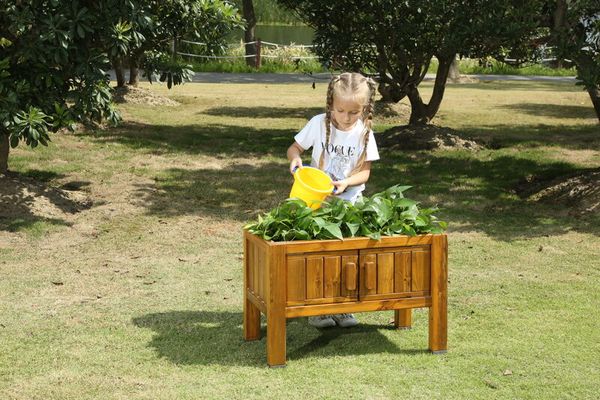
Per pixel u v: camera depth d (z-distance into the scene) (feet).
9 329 18.62
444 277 17.15
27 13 26.94
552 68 105.60
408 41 42.73
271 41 137.39
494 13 35.53
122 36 29.25
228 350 17.48
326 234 16.53
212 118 56.08
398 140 44.80
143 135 46.55
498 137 49.16
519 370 16.44
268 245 16.05
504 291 21.95
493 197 33.94
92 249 25.85
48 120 29.68
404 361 16.89
